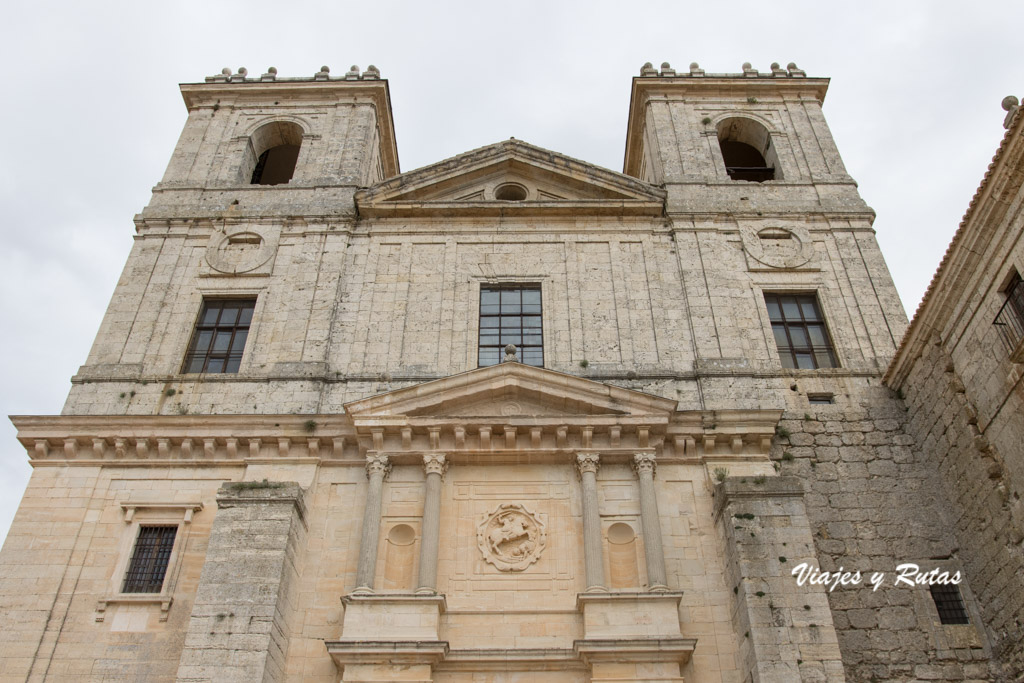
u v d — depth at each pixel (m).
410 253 23.78
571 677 16.00
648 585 16.94
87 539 17.81
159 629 16.58
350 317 22.09
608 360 21.11
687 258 23.39
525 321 22.31
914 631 16.69
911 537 17.94
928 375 18.97
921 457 19.20
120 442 18.86
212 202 25.25
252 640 15.27
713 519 18.05
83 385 20.44
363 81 29.23
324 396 20.30
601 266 23.36
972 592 17.16
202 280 23.03
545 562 17.53
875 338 21.59
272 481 18.25
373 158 29.09
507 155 26.14
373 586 17.02
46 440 18.94
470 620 16.73
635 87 29.70
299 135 29.20
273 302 22.42
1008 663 15.85
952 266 17.33
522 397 19.47
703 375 20.55
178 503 18.22
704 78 29.12
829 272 23.14
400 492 18.48
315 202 25.17
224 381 20.52
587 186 25.69
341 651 15.63
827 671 14.90
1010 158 15.23
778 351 21.62
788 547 16.44
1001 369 16.11
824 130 27.86
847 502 18.50
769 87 29.22
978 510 16.98
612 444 18.78
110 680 15.98
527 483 18.61
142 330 21.75
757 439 18.91
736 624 16.36
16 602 16.84
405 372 20.88
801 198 25.31
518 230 24.30
